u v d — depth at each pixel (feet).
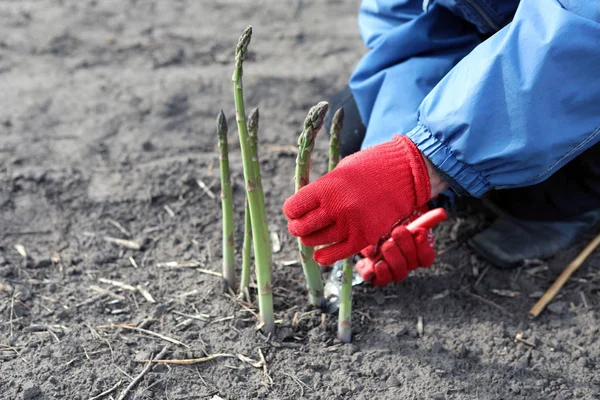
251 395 6.12
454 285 6.59
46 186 6.98
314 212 5.89
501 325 6.41
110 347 6.26
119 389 6.13
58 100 7.55
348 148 6.86
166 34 8.34
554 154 5.92
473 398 6.14
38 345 6.26
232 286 6.51
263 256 6.16
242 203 6.96
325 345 6.30
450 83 5.97
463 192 6.05
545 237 6.70
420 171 5.95
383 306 6.47
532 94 5.83
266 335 6.31
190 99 7.63
